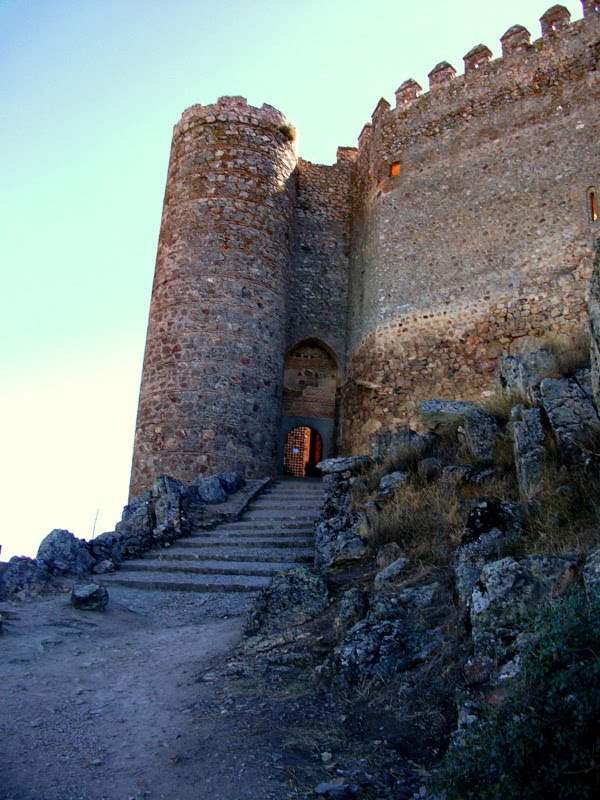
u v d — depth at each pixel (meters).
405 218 19.27
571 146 16.48
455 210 18.25
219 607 8.26
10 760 3.95
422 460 9.17
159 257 19.45
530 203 16.80
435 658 4.89
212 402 17.28
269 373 18.41
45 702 4.95
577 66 16.98
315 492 15.35
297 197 22.75
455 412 9.80
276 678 5.35
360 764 3.94
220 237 18.64
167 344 18.02
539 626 3.73
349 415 19.97
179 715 4.75
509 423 7.88
